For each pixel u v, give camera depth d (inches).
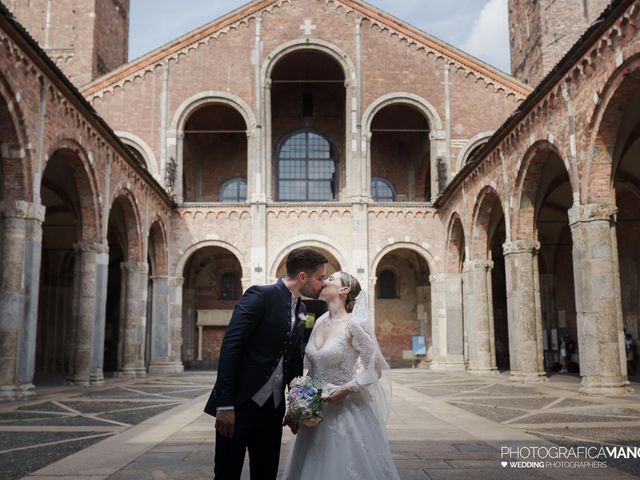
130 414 518.6
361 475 178.1
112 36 1632.6
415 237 1320.1
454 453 317.4
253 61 1391.5
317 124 1624.0
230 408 174.6
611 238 647.1
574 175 682.8
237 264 1550.2
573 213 672.4
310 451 182.9
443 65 1402.6
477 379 965.8
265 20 1409.9
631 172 943.7
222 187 1615.4
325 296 197.5
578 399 606.5
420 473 268.8
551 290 1355.8
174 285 1291.8
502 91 1395.2
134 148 1363.2
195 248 1305.4
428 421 446.9
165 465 287.6
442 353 1286.9
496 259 1550.2
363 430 183.2
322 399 180.5
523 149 834.2
